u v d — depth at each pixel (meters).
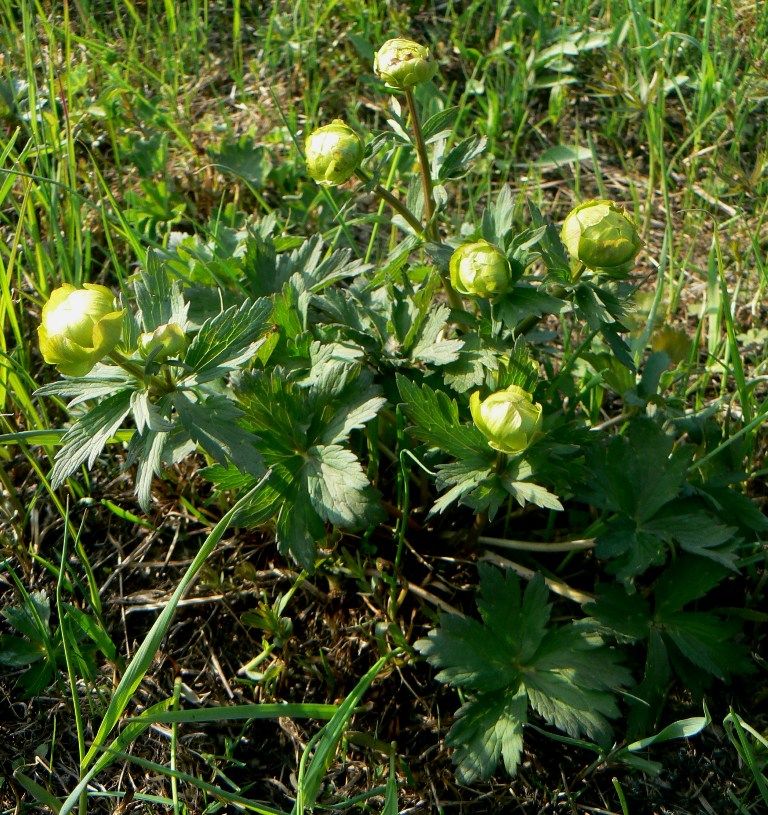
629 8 0.73
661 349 0.57
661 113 0.68
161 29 0.77
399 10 0.78
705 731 0.47
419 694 0.48
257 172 0.67
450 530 0.53
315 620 0.51
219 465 0.47
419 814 0.46
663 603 0.47
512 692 0.45
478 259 0.44
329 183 0.47
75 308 0.39
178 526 0.54
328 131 0.47
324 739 0.41
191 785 0.47
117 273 0.57
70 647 0.49
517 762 0.43
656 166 0.70
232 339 0.42
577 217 0.43
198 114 0.73
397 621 0.50
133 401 0.41
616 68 0.71
